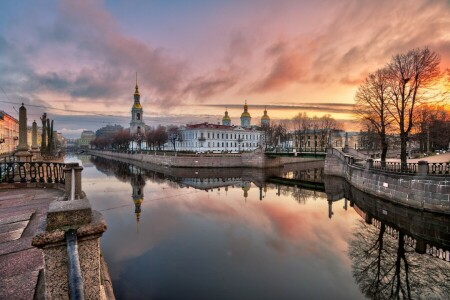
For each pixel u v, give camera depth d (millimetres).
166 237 15875
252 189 36344
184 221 19453
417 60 30703
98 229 3203
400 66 31656
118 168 63688
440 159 40938
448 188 17781
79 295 2377
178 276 11133
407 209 20891
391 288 10820
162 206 24391
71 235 2975
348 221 20078
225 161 62219
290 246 14930
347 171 38250
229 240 15586
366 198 27578
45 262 2975
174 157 64062
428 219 18938
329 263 12891
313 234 17000
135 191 32469
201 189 34969
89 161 88000
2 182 13039
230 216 21219
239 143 107812
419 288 10844
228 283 10719
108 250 13805
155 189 34281
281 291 10305
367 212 23141
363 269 12266
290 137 110062
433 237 16375
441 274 11820
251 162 61594
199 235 16406
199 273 11484
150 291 9953
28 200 10516
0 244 6441
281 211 23453
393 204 22656
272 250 14305
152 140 101312
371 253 14109
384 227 18500
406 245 15234
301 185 40562
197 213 21969
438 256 13719
